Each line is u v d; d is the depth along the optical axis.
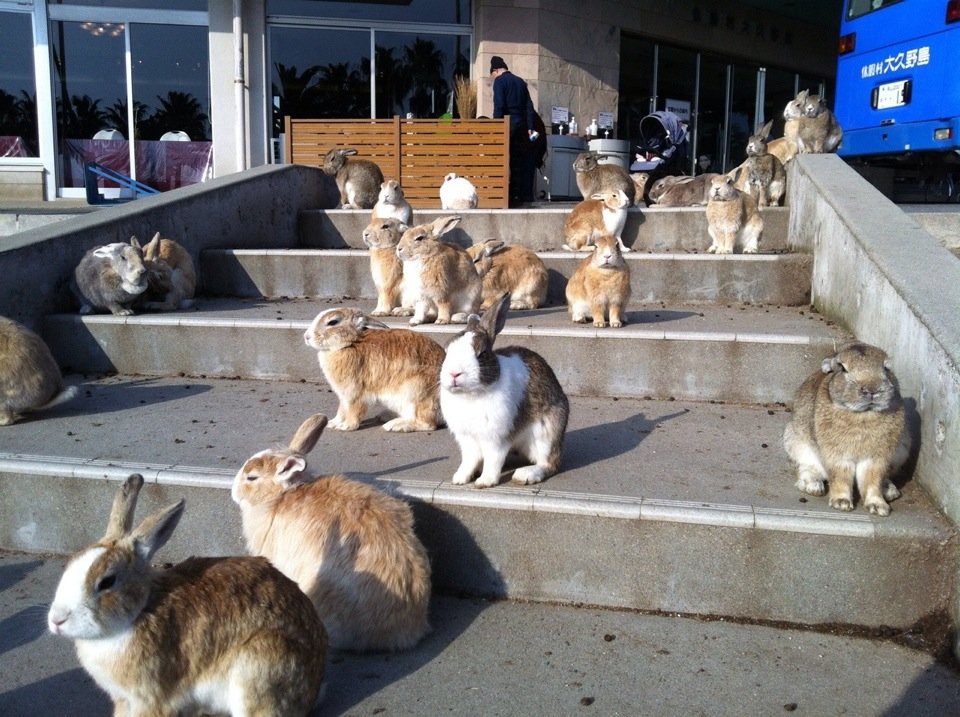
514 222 7.76
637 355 4.85
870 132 9.89
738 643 2.97
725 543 3.09
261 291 6.88
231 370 5.41
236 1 12.48
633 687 2.71
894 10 9.41
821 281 5.52
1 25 12.27
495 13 13.14
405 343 4.25
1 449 3.91
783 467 3.64
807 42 18.69
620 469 3.60
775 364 4.66
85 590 2.18
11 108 12.49
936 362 3.16
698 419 4.43
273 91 13.24
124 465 3.64
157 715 2.31
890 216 4.81
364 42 13.41
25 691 2.74
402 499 3.33
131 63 12.72
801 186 6.37
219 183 7.50
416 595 2.91
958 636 2.81
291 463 2.96
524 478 3.39
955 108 8.64
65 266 5.89
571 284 5.53
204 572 2.45
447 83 13.77
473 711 2.60
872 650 2.92
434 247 5.34
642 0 14.83
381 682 2.75
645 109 15.83
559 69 13.67
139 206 6.66
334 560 2.85
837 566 3.01
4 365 4.23
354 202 9.23
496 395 3.24
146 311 6.04
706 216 7.05
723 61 17.23
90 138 12.78
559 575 3.26
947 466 3.01
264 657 2.35
